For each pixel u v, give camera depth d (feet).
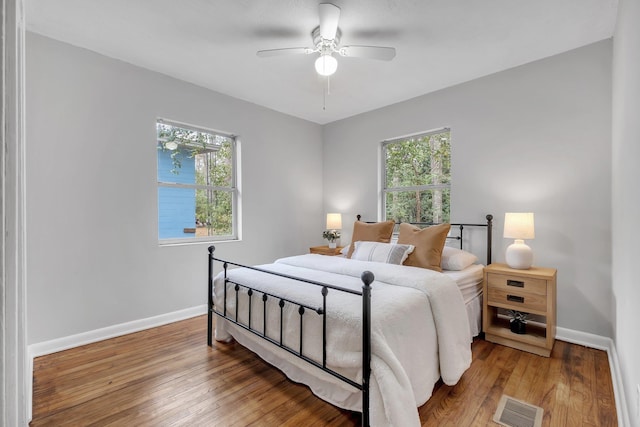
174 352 7.70
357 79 10.02
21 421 4.18
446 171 11.11
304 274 7.58
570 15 6.73
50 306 7.68
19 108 4.12
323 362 5.27
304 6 6.48
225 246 11.34
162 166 10.25
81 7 6.52
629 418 4.63
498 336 8.13
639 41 4.29
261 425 5.07
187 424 5.10
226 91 11.05
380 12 6.63
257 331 6.83
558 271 8.42
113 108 8.68
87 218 8.25
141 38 7.73
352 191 13.76
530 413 5.30
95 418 5.23
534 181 8.82
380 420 4.35
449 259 8.94
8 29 2.98
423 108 11.30
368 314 4.52
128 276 8.96
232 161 12.00
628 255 5.19
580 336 8.05
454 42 7.84
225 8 6.55
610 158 7.65
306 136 14.28
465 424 5.04
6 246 2.90
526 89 8.95
